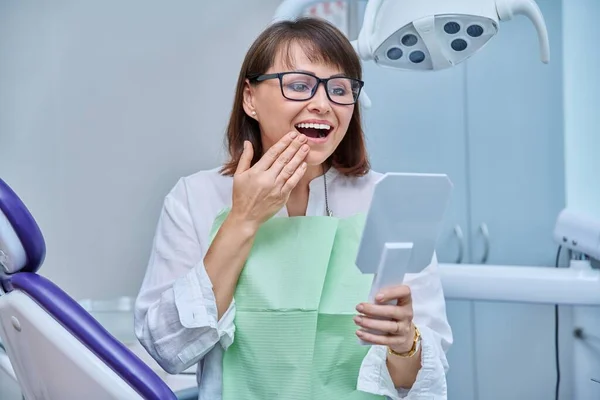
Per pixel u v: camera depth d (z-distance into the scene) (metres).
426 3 1.28
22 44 2.29
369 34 1.38
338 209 1.20
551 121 2.09
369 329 0.96
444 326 1.15
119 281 2.31
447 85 2.21
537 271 1.67
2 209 0.95
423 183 0.89
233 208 1.07
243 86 1.16
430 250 0.97
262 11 2.30
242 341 1.08
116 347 0.96
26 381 1.07
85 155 2.31
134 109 2.30
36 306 0.97
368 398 1.08
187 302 1.05
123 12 2.28
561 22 2.05
